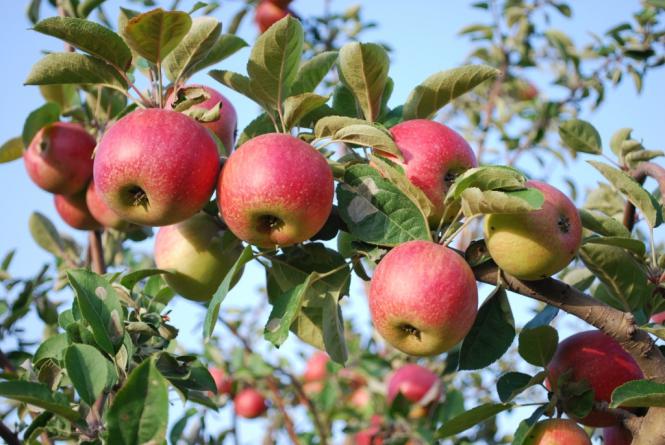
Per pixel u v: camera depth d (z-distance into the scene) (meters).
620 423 0.97
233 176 0.92
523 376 0.98
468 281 0.91
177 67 1.01
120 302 0.96
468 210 0.91
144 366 0.80
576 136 1.25
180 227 1.05
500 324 0.95
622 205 1.34
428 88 1.01
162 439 0.79
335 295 0.97
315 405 1.67
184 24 0.96
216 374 1.77
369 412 1.62
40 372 0.94
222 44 1.06
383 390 1.70
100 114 1.40
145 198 0.95
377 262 0.95
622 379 0.96
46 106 1.33
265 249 0.98
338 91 1.05
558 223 0.91
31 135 1.34
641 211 1.05
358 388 1.74
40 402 0.83
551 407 0.94
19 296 1.32
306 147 0.93
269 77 0.97
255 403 1.79
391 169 0.94
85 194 1.36
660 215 1.06
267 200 0.91
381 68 1.00
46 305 1.38
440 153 0.96
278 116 1.00
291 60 0.96
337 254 0.98
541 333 0.94
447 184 0.96
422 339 0.91
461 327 0.91
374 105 1.02
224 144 1.10
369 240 0.94
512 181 0.88
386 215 0.95
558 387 0.96
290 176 0.91
